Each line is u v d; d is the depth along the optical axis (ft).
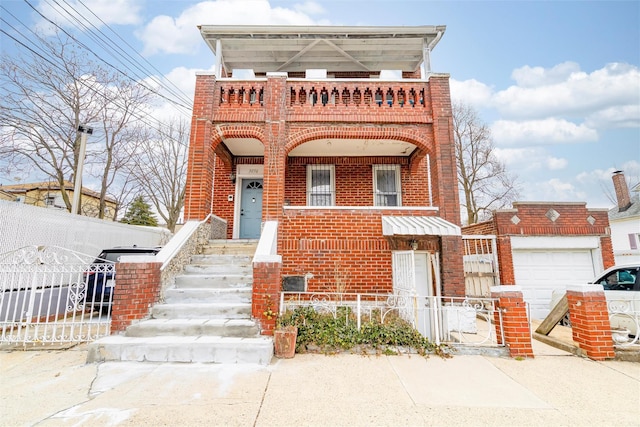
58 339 19.43
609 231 32.27
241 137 28.48
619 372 15.20
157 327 17.49
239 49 33.73
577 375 14.80
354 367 15.52
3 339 18.06
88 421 10.36
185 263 24.00
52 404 11.55
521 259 32.53
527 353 17.21
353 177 34.81
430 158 29.27
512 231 32.14
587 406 11.73
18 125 46.01
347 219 27.22
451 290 24.89
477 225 36.55
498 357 17.31
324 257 26.58
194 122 27.76
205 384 13.32
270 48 33.55
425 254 27.68
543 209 32.73
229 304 19.89
